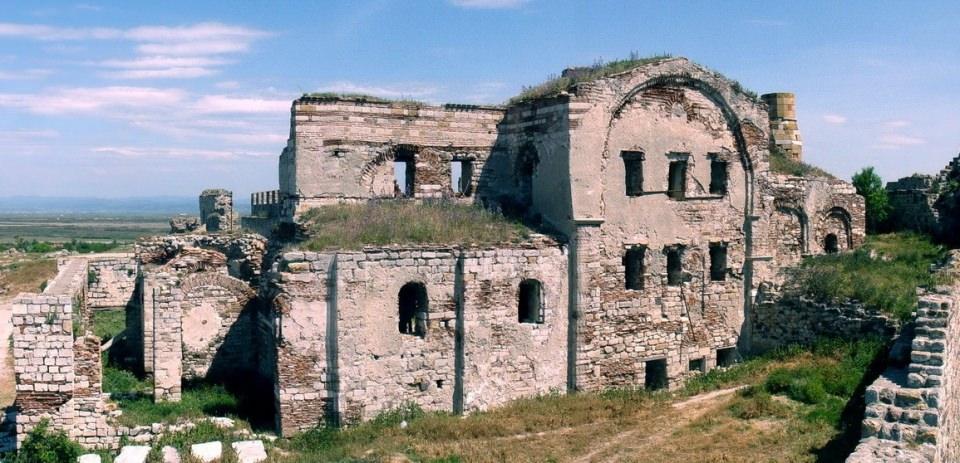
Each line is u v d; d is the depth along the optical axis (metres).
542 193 28.11
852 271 29.73
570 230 26.77
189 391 26.83
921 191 37.50
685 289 29.41
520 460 19.84
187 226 56.75
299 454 21.06
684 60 28.86
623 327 27.81
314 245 23.67
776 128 40.66
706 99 29.73
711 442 20.38
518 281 25.72
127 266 38.41
